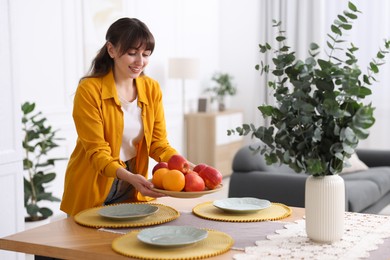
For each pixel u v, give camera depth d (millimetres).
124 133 2584
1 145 3326
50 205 5367
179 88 7598
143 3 6695
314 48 1951
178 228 1997
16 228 3436
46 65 5258
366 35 7344
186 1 7660
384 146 7430
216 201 2420
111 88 2504
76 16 5578
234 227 2137
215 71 8531
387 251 1847
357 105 1891
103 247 1895
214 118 7410
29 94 5082
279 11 7781
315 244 1917
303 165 1914
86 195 2539
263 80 7957
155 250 1834
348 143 1842
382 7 7258
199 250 1835
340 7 7453
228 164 7844
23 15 4996
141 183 2221
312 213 1923
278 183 4434
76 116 2471
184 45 7664
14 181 3418
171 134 7355
